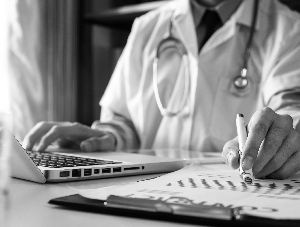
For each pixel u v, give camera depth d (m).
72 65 2.44
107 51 2.49
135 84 1.36
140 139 1.31
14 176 0.62
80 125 0.99
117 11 2.22
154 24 1.41
